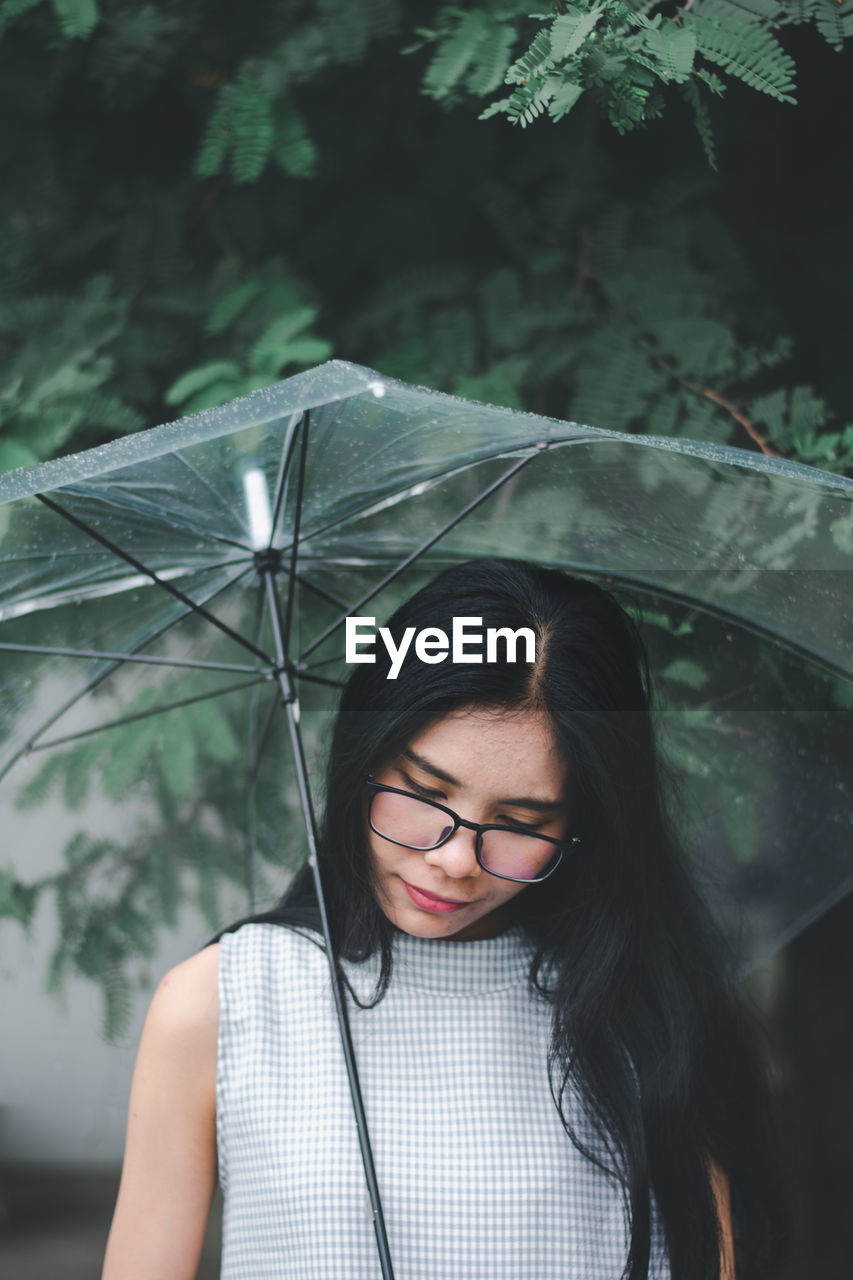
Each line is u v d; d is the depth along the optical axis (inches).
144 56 68.7
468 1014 45.3
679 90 53.6
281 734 63.2
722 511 46.9
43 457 64.4
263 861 64.1
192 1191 44.3
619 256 69.4
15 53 69.3
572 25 49.3
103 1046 64.5
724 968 49.6
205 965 44.9
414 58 69.5
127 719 56.0
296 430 41.5
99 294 67.2
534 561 52.4
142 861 64.3
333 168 71.6
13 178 70.8
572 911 46.7
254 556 49.4
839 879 55.6
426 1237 43.2
